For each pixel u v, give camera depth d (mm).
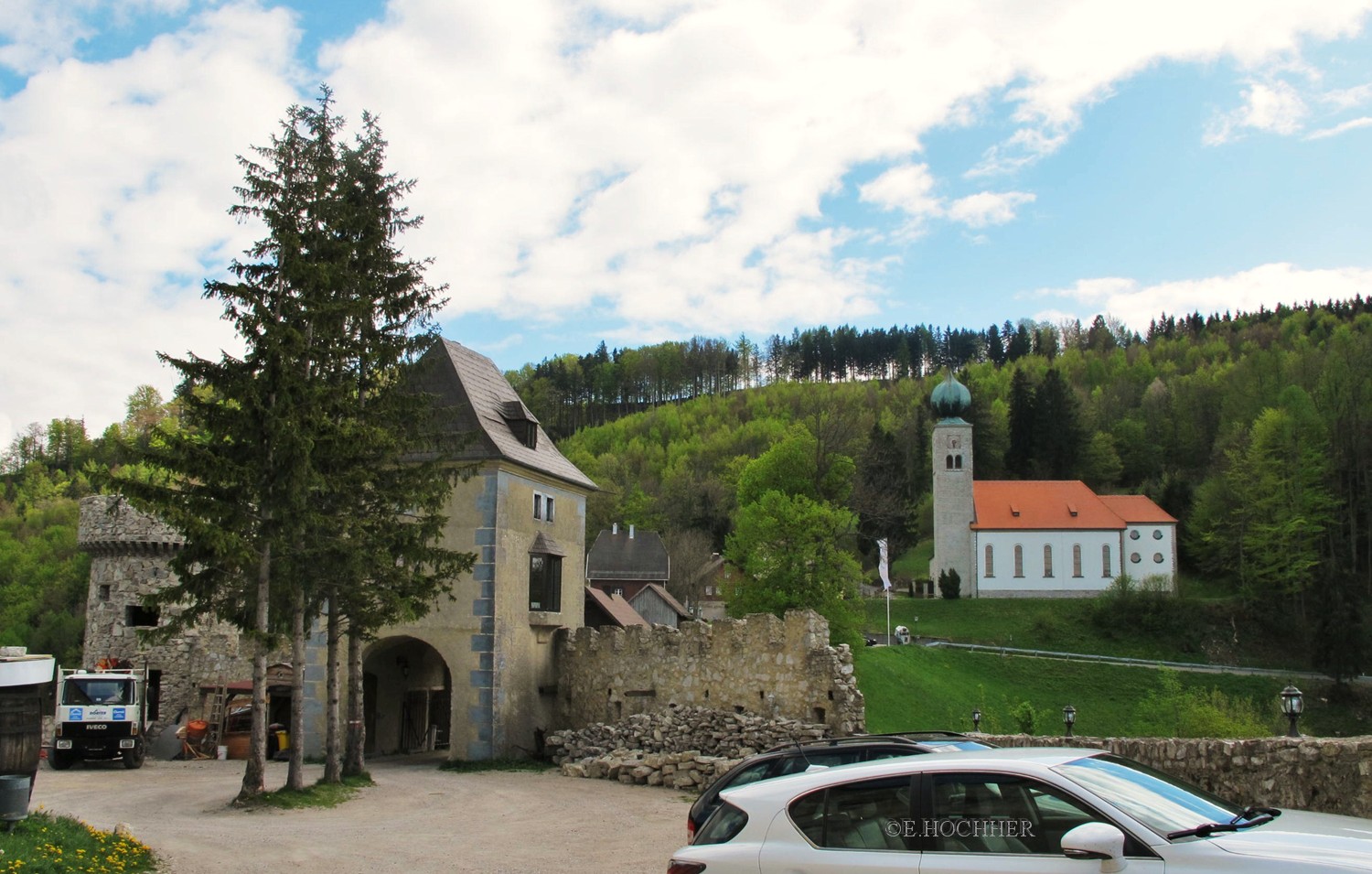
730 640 31016
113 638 41406
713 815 8031
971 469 102562
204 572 21906
